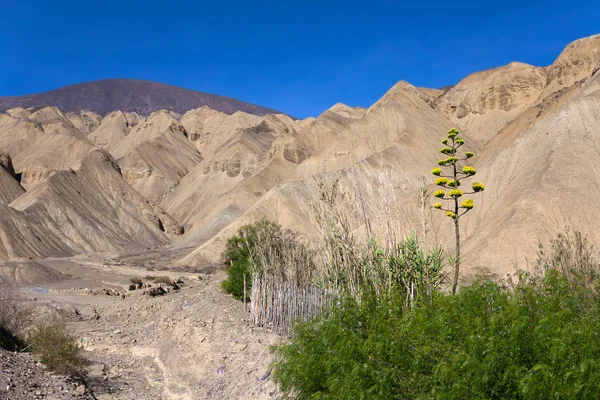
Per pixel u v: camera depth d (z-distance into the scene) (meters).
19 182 141.88
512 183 58.72
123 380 17.09
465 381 6.82
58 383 15.25
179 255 90.38
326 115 160.62
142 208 131.00
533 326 7.27
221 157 172.62
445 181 10.02
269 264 21.39
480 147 129.88
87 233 106.25
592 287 9.25
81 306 30.95
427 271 10.09
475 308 7.95
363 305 9.28
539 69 152.75
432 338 7.66
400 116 127.50
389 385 7.46
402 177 97.06
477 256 44.84
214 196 155.88
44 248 91.75
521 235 45.62
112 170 136.62
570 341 6.85
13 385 13.90
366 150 121.69
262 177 129.25
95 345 21.11
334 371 8.45
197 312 23.19
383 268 10.48
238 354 16.14
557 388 6.41
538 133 63.81
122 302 33.94
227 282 29.25
